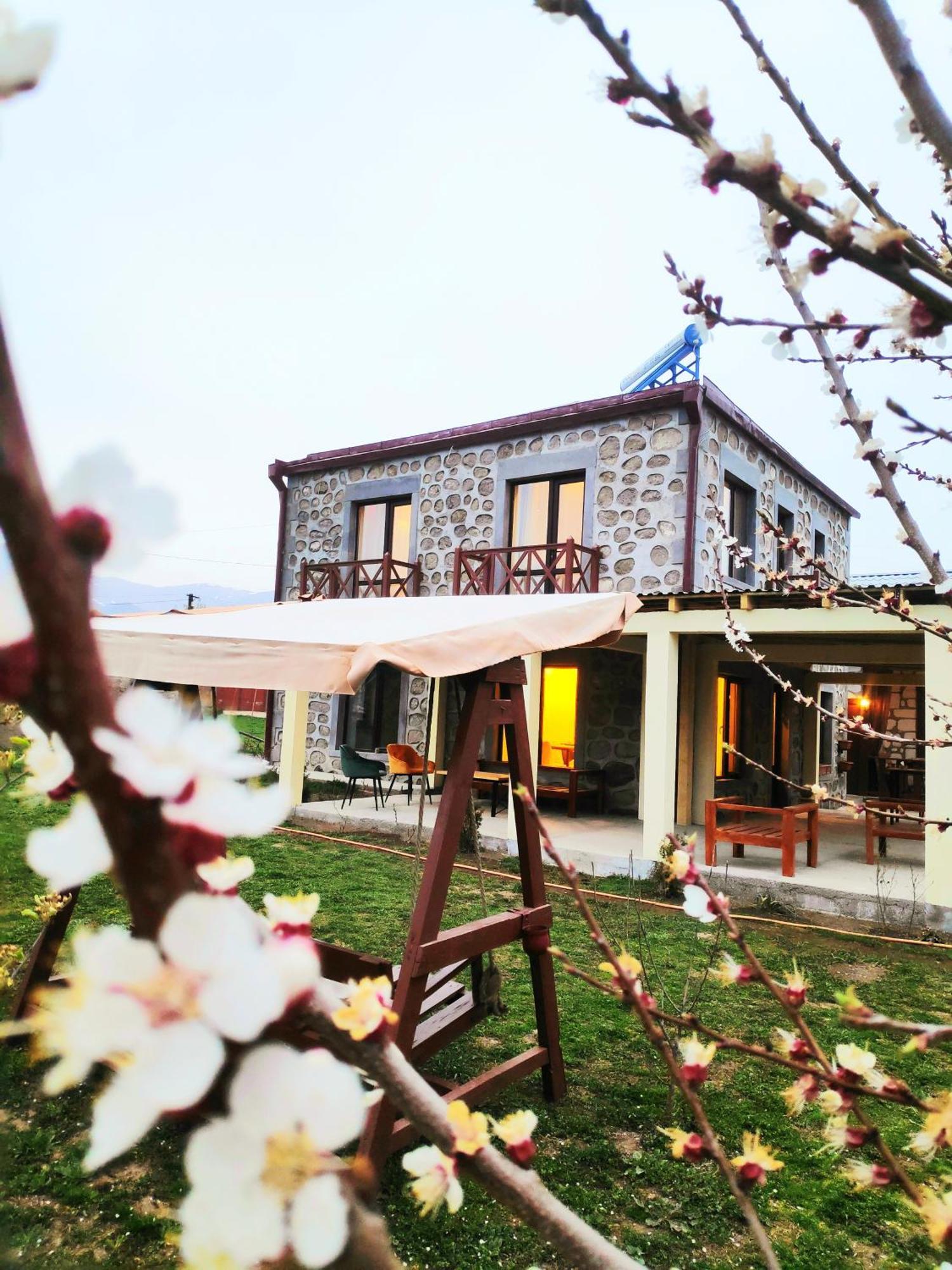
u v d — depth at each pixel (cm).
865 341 79
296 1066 26
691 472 884
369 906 595
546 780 1054
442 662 271
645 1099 339
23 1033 24
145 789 23
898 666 905
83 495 21
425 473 1129
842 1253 251
